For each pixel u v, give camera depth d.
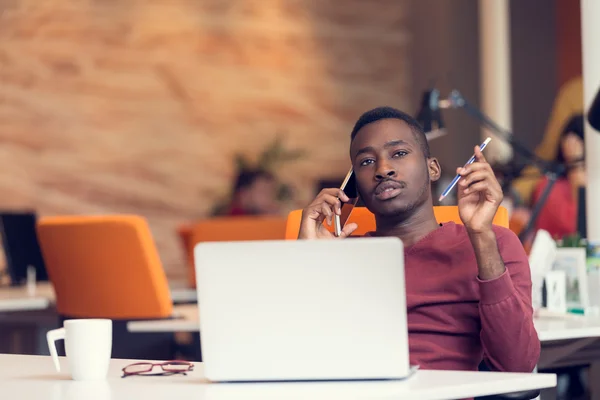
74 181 8.82
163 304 3.72
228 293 1.69
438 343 2.18
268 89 9.39
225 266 1.69
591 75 3.74
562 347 2.71
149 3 9.09
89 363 1.82
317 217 2.35
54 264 3.98
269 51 9.41
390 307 1.66
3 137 8.67
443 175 5.85
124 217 3.71
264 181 7.47
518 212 5.66
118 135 8.95
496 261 2.04
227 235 5.15
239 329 1.70
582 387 2.86
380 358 1.67
